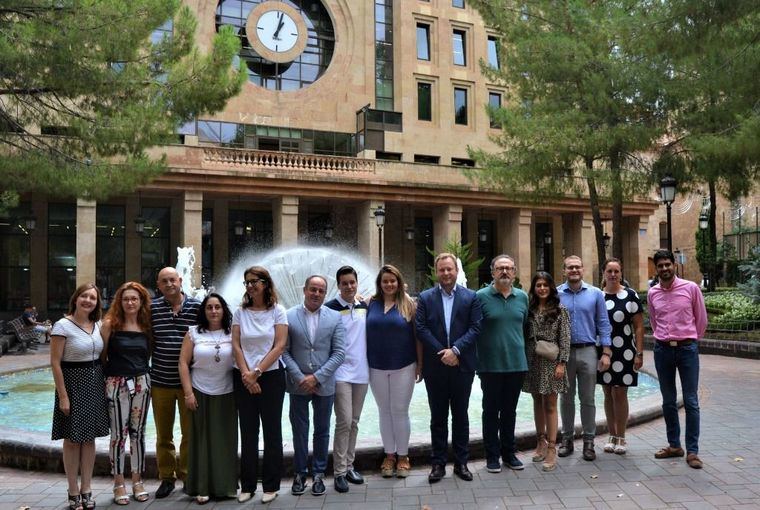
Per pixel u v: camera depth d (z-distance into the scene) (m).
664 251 6.57
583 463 6.36
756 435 7.35
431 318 5.99
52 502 5.46
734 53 13.20
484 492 5.54
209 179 24.30
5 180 13.80
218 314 5.56
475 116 34.28
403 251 32.12
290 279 16.08
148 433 7.81
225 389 5.55
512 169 20.41
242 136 29.64
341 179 26.41
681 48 12.16
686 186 19.83
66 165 14.13
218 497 5.52
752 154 13.77
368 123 31.72
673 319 6.45
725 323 17.23
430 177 28.45
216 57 15.09
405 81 32.81
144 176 15.48
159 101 14.44
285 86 31.83
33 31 12.40
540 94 20.39
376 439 6.55
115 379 5.50
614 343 6.68
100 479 6.19
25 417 9.05
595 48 18.64
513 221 31.11
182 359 5.50
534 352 6.32
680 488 5.52
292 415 5.73
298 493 5.61
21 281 26.91
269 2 31.22
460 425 6.00
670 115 18.52
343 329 5.82
